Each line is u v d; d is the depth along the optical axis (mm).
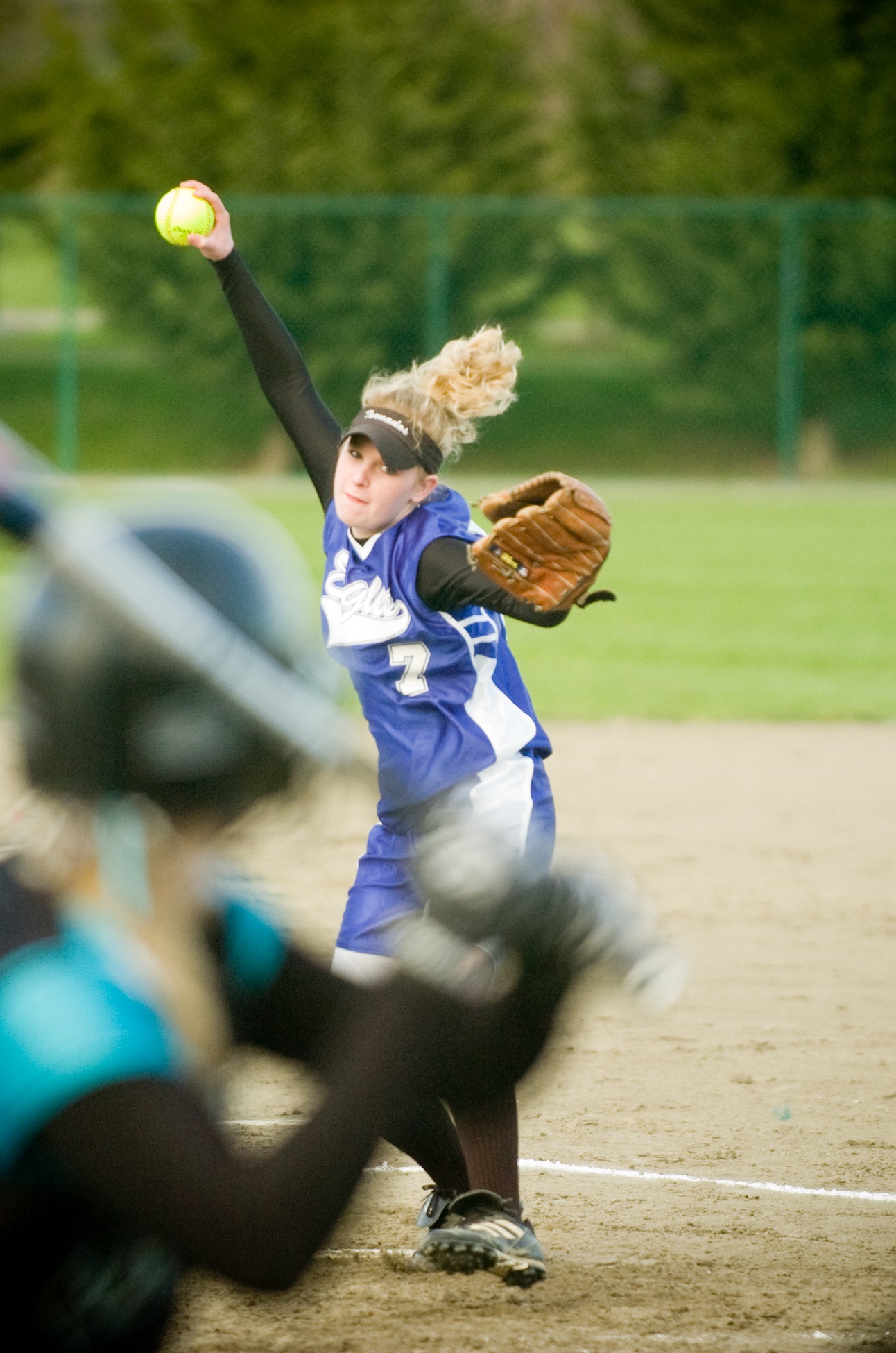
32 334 105062
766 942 22375
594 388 105938
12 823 5215
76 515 4895
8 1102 4863
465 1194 11891
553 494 10422
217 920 5703
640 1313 11578
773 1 111750
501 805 12086
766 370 103062
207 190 13375
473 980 5461
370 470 11828
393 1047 5281
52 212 108125
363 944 12359
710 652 47938
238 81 111375
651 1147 15375
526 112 111875
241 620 4926
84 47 122312
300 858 25859
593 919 5484
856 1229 13414
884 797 31281
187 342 100625
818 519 84188
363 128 109812
